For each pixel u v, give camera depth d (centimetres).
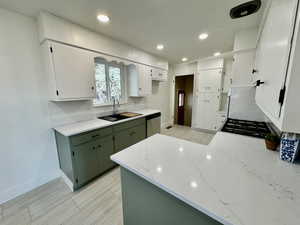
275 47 78
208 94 424
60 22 171
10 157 169
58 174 212
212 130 429
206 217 63
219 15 172
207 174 79
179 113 572
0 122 160
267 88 89
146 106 395
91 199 170
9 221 142
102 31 212
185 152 108
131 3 147
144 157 100
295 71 50
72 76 186
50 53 165
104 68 271
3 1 140
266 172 81
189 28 206
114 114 288
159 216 85
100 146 206
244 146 121
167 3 148
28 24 170
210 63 405
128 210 106
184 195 63
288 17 59
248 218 51
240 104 227
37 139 188
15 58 164
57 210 154
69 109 215
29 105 178
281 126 56
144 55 314
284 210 55
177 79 536
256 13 167
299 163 91
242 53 221
